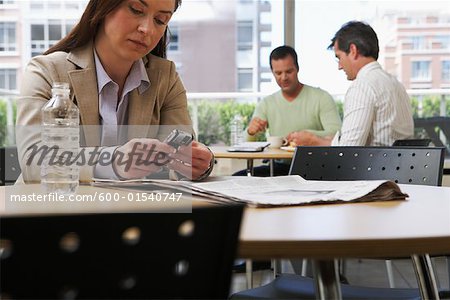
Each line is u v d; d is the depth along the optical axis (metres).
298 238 0.71
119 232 0.51
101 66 1.66
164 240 0.53
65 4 4.75
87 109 1.62
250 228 0.78
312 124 4.19
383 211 0.95
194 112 5.07
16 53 4.81
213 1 5.06
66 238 0.50
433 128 4.58
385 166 1.72
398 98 3.04
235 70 5.06
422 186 1.37
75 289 0.51
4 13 4.84
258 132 4.10
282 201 1.01
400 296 1.48
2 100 4.08
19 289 0.49
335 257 0.71
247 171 3.81
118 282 0.52
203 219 0.54
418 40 4.94
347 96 3.05
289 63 4.14
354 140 2.97
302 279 1.67
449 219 0.87
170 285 0.54
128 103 1.71
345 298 1.46
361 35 3.09
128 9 1.59
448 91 4.95
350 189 1.14
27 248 0.49
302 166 1.82
